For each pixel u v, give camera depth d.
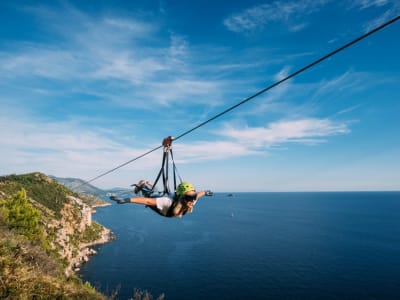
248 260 89.50
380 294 63.28
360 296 62.59
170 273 79.31
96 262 91.50
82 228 123.31
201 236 129.25
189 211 7.71
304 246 107.75
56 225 101.50
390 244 110.12
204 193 8.12
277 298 62.72
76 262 89.12
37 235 45.47
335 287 67.69
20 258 16.66
